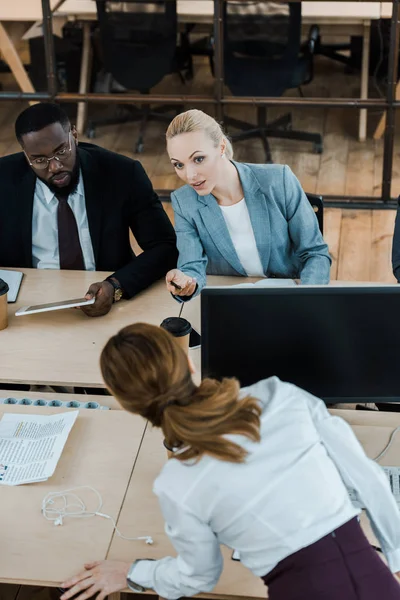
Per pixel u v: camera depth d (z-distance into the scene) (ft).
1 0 16.34
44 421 7.43
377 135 17.85
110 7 15.58
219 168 8.76
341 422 5.69
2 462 6.95
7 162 9.90
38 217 9.96
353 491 6.42
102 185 9.86
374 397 7.13
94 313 9.00
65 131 9.23
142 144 17.69
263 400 5.53
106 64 16.30
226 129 17.89
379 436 7.23
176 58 16.90
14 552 6.19
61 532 6.35
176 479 5.18
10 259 10.15
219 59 15.26
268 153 17.01
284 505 5.13
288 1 14.90
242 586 5.94
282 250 9.33
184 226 9.27
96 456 7.07
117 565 6.04
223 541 5.38
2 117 18.85
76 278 9.75
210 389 5.10
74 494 6.68
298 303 6.73
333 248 14.49
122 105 18.30
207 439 5.00
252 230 9.15
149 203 10.02
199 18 15.81
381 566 5.26
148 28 15.75
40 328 8.84
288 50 15.52
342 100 15.28
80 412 7.60
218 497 5.12
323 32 17.06
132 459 7.03
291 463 5.21
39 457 6.98
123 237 10.14
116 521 6.45
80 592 6.35
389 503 5.72
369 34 16.66
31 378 8.06
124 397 4.98
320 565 5.14
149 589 5.94
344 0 14.71
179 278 8.50
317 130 18.21
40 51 18.06
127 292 9.28
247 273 9.57
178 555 5.66
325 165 16.97
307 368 6.98
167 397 4.94
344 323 6.82
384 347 6.93
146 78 16.34
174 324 7.55
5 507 6.56
